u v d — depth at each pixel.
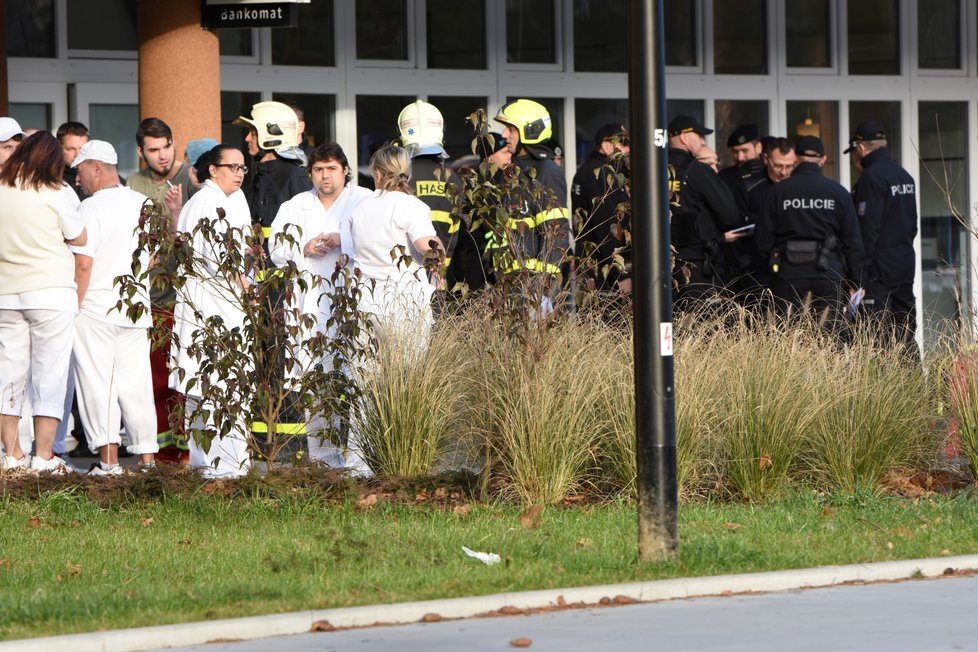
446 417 26.58
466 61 40.81
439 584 18.92
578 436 25.77
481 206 27.20
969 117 47.25
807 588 19.42
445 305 27.52
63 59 36.53
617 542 21.58
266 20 33.31
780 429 26.19
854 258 33.34
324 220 28.91
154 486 25.28
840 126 45.50
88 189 28.25
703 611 17.94
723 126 44.03
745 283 34.38
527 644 16.06
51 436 27.28
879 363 27.84
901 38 46.16
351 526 22.97
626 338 26.91
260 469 26.20
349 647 16.05
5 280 26.92
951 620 17.44
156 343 26.14
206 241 25.95
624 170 29.20
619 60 42.59
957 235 47.19
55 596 18.00
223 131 38.16
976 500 25.11
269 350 26.00
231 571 20.00
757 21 44.47
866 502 24.95
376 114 39.84
